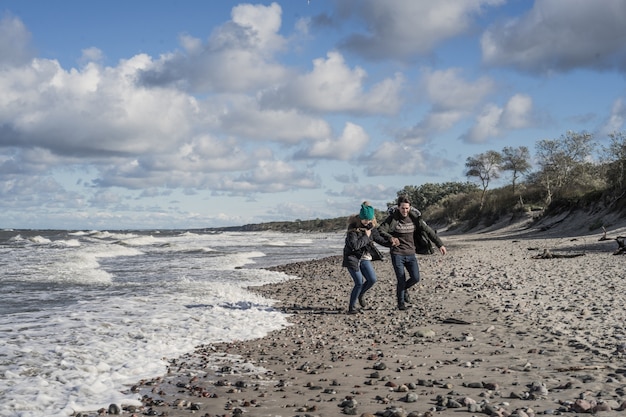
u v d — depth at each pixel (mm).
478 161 77312
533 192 66750
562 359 6305
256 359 7207
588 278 14188
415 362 6672
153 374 6309
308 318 10742
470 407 4473
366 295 13977
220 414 4727
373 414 4508
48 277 18641
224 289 15523
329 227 163750
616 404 4328
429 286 14805
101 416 4719
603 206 42156
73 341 7863
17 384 5598
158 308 11531
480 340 7816
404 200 10859
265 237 97625
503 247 33219
